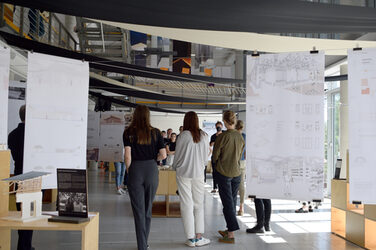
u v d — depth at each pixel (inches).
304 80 144.1
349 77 137.7
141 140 150.8
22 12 285.4
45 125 168.9
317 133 142.3
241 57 613.0
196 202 179.8
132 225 216.8
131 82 463.8
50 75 170.4
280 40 195.0
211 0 124.2
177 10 128.0
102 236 189.9
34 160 165.9
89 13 132.0
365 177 135.3
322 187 141.3
